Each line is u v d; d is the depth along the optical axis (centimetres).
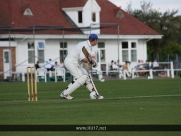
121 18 16100
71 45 14825
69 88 5575
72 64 5509
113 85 8869
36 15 14475
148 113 4109
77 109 4484
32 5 14712
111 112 4222
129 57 15900
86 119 3859
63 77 12012
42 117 4031
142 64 14025
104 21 15662
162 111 4219
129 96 5919
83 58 5466
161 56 15838
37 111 4412
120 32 15512
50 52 14400
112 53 15662
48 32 14050
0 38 13562
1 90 7994
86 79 5544
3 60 13238
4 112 4391
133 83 9531
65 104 4969
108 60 15562
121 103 4931
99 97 5544
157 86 8162
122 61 15788
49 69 12425
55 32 14200
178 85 8431
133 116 3959
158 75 13650
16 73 12669
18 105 4994
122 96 5938
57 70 11950
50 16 14762
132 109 4391
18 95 6669
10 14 14025
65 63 5538
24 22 14062
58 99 5634
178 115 3978
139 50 16188
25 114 4231
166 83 9238
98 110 4375
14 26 13762
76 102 5159
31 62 13962
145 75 13962
